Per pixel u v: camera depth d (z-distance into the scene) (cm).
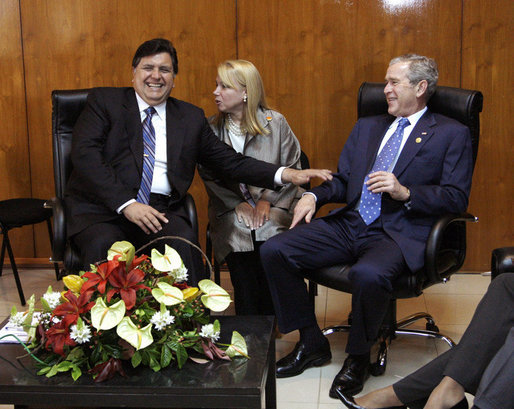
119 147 291
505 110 376
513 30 368
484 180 385
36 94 396
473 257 396
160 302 181
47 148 402
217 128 322
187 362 187
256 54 384
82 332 175
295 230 284
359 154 301
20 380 177
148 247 287
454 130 281
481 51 372
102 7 384
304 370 283
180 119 300
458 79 376
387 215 283
